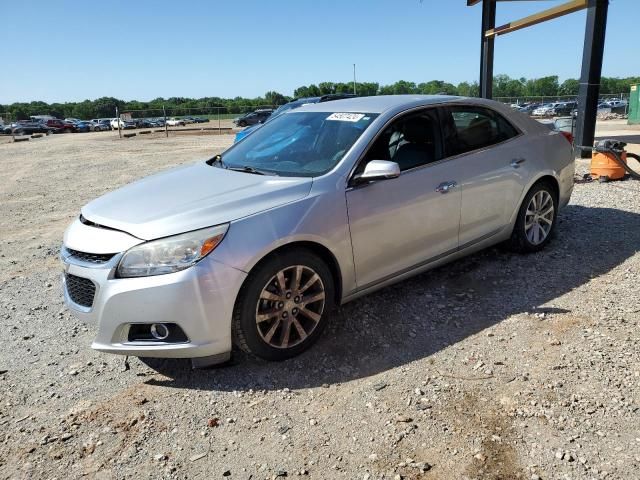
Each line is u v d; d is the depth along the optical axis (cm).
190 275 296
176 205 329
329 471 247
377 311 401
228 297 305
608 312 380
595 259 485
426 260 409
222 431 280
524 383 305
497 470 242
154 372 340
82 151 2217
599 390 294
